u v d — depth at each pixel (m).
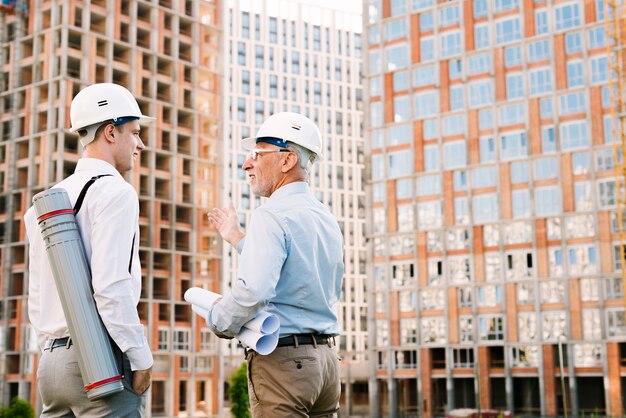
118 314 4.55
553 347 86.44
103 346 4.53
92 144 5.06
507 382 87.56
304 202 5.20
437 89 96.81
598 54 88.62
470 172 93.50
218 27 103.62
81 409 4.64
